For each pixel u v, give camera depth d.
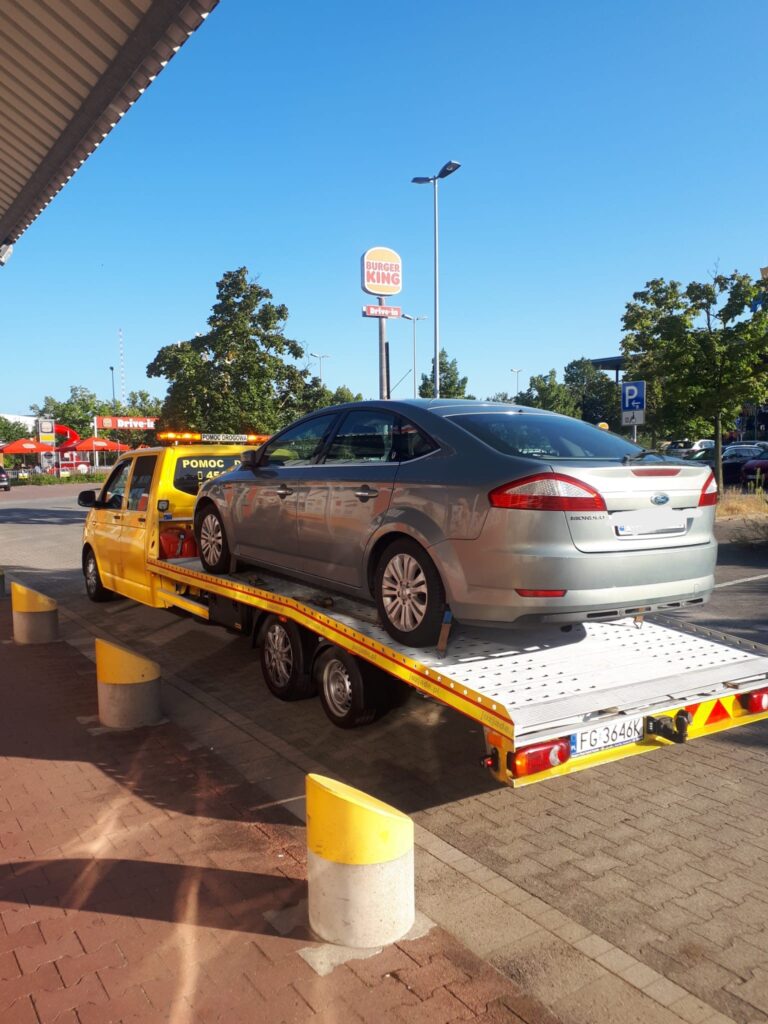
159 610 10.12
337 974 2.98
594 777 4.91
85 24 5.29
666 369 18.89
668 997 2.88
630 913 3.43
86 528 10.31
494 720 3.77
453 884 3.67
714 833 4.16
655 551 4.29
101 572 9.80
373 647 4.72
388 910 3.15
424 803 4.56
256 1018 2.76
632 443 5.18
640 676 4.40
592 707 3.91
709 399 18.33
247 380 17.88
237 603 6.58
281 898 3.50
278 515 6.00
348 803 3.12
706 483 4.62
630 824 4.28
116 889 3.58
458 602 4.31
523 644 4.84
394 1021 2.74
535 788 4.75
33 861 3.83
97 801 4.50
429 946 3.16
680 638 5.16
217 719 5.88
